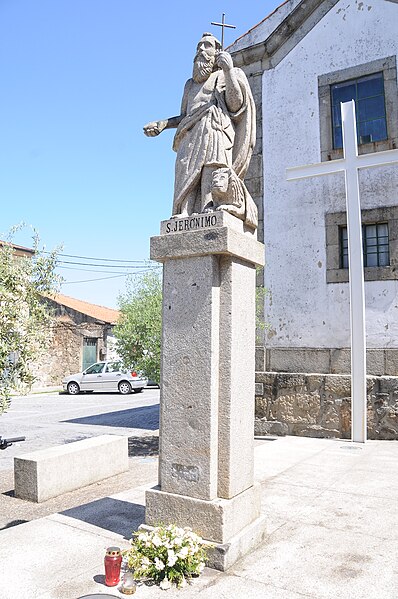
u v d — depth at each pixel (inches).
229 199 153.3
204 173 160.2
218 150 157.9
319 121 395.5
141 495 202.4
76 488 258.1
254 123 165.6
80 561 137.9
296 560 139.8
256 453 296.5
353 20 388.2
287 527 166.7
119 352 384.2
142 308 380.5
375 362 354.9
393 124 366.3
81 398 798.5
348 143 347.6
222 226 143.6
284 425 373.4
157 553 128.0
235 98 159.5
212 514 136.5
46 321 228.5
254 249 157.0
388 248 362.3
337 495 205.6
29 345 206.5
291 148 405.1
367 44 381.1
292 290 390.9
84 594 120.0
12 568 133.7
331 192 383.9
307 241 389.7
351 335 336.8
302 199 394.6
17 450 370.3
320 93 396.8
